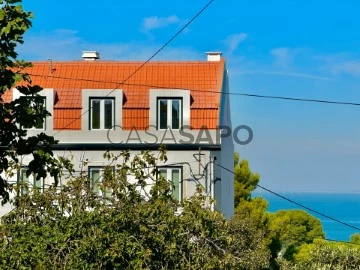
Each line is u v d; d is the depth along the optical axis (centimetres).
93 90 4988
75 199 2417
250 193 7881
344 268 4397
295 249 8931
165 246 2311
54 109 4988
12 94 5028
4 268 2206
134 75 5197
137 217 2323
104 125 4988
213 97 5038
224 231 2492
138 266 2225
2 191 2597
